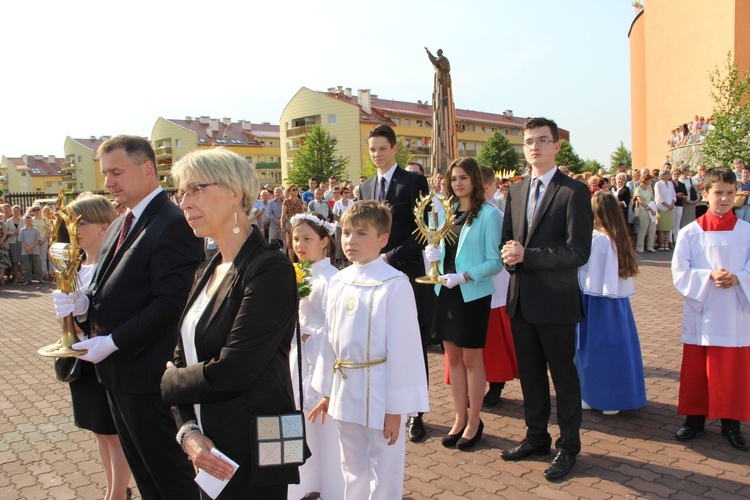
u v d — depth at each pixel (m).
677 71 27.16
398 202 4.66
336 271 3.84
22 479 3.99
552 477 3.69
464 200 4.43
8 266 14.67
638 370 4.75
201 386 1.97
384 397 2.88
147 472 3.07
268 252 2.11
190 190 2.12
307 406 3.57
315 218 3.82
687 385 4.20
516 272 3.87
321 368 3.21
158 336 2.88
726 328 4.01
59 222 3.08
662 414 4.77
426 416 4.94
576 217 3.60
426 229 4.12
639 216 15.54
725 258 4.05
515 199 3.99
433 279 3.96
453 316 4.14
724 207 4.12
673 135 23.36
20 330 9.09
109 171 3.06
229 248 2.20
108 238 3.29
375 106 66.00
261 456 2.00
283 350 2.16
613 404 4.69
